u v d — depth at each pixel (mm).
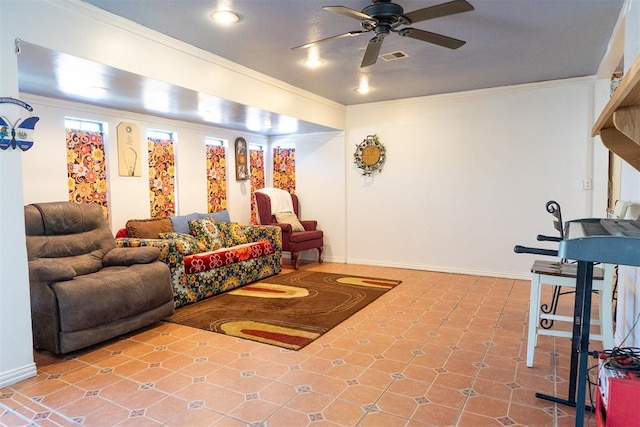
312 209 6371
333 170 6145
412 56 3674
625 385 1407
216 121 5184
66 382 2422
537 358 2695
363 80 4523
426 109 5398
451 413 2055
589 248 1257
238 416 2045
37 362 2705
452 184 5305
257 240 5289
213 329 3312
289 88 4703
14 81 2363
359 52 3549
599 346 2881
